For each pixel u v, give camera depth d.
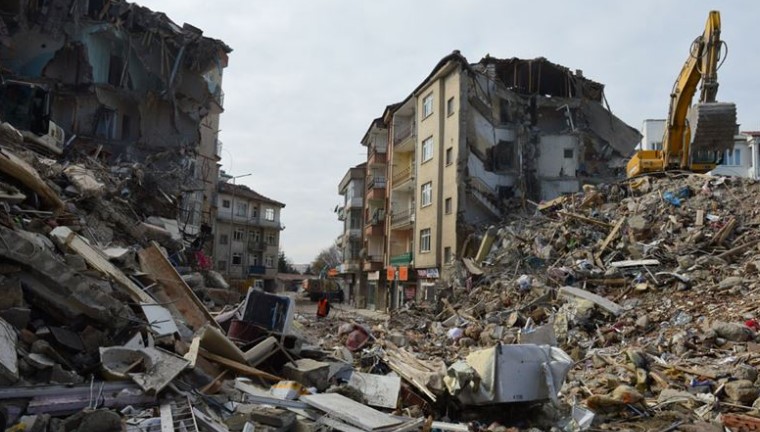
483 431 6.94
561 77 34.00
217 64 29.70
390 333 14.77
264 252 62.50
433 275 29.92
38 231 7.91
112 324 6.64
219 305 14.91
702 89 18.12
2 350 5.07
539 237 22.80
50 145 14.77
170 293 9.37
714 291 14.57
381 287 41.72
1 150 8.62
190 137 28.66
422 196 33.28
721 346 11.24
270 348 8.11
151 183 17.12
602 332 14.16
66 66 24.47
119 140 25.42
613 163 32.72
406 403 7.78
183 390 6.04
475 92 30.05
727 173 39.50
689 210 19.84
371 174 45.72
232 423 5.58
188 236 21.11
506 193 30.45
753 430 7.07
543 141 31.70
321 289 56.78
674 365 10.31
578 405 7.97
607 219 21.98
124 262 8.90
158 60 26.97
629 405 8.23
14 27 23.20
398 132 39.28
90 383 5.57
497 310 18.31
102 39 25.70
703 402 8.44
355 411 6.19
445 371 7.93
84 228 9.77
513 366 7.46
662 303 14.83
